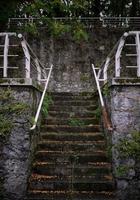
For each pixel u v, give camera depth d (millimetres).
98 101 9812
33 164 7461
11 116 6980
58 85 13289
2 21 8133
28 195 6797
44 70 12188
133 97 7113
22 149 6887
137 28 14727
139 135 6926
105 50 13742
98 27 14055
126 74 13133
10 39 13188
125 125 7043
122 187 6809
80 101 10234
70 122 8945
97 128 8750
